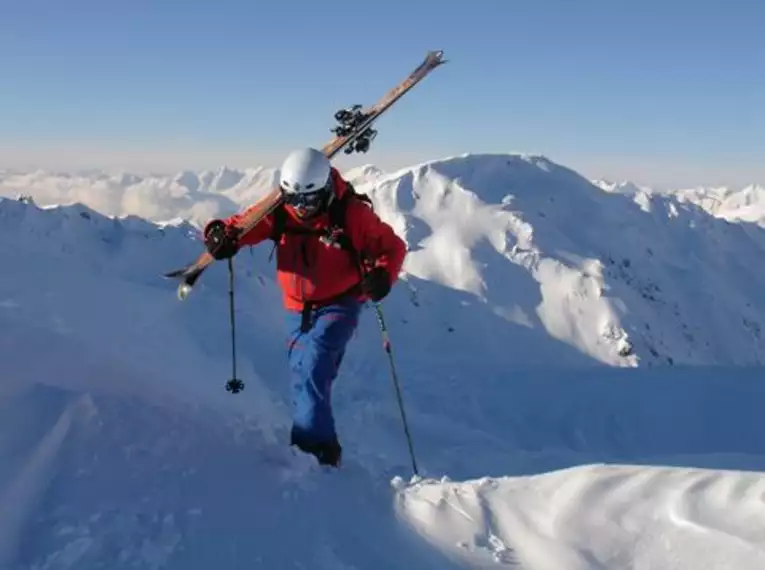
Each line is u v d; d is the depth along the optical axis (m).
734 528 2.89
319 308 4.21
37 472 3.03
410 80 4.30
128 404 3.64
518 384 9.06
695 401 8.24
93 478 3.10
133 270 20.92
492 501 3.37
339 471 3.76
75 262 11.11
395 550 3.02
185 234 26.16
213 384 5.91
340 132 4.32
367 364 10.53
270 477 3.47
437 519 3.29
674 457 4.57
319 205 4.05
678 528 2.98
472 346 61.91
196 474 3.32
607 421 7.73
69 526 2.81
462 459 5.68
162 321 8.97
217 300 13.08
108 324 6.53
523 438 7.43
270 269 28.31
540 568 2.94
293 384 4.18
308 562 2.83
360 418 7.25
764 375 9.55
